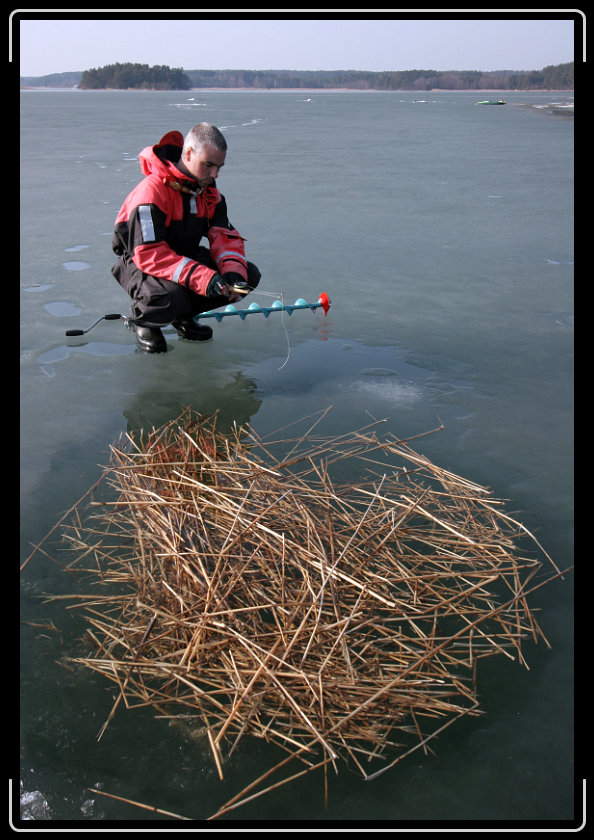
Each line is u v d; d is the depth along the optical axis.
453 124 20.91
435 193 8.75
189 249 3.75
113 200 7.73
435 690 1.77
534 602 2.09
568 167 11.28
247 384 3.53
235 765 1.55
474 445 2.97
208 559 2.15
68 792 1.48
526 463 2.84
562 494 2.63
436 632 1.95
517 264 5.75
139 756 1.57
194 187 3.53
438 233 6.72
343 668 1.77
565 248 6.25
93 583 2.11
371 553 2.23
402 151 13.27
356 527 2.35
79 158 11.09
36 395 3.34
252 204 7.82
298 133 16.91
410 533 2.38
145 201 3.44
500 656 1.89
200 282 3.43
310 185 9.11
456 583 2.16
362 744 1.62
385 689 1.67
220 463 2.71
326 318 4.47
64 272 5.20
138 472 2.66
